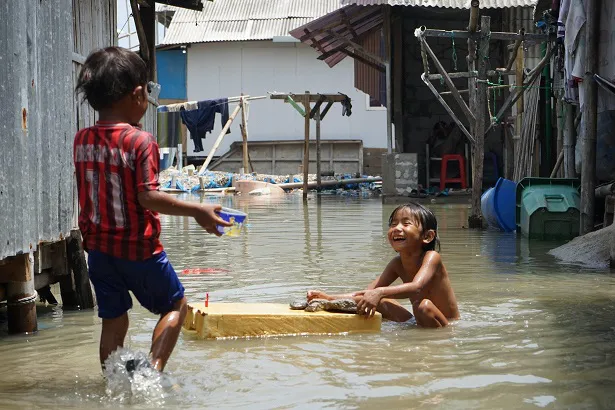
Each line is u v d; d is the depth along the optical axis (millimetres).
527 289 6438
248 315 4758
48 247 5824
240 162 31078
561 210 10250
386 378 3811
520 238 10461
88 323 5375
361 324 4887
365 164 30844
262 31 31219
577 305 5691
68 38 5891
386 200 19062
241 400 3490
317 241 10383
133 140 3643
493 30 20812
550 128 14734
